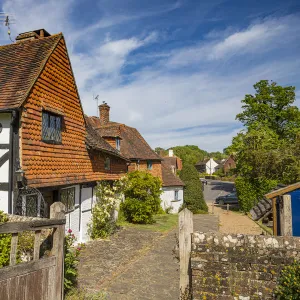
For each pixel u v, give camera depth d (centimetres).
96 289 763
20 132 863
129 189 1798
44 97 996
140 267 975
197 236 454
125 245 1266
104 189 1418
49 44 1099
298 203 711
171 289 789
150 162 2581
